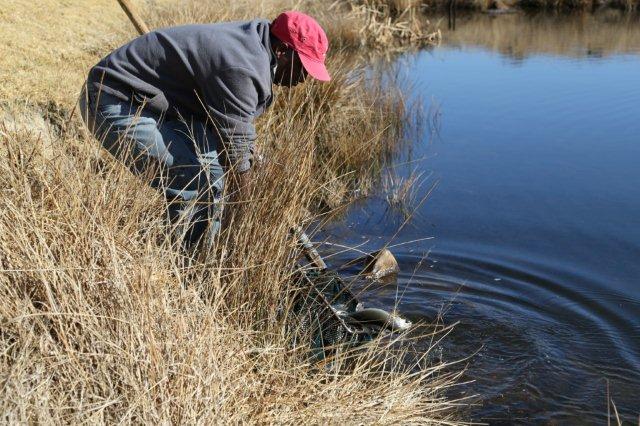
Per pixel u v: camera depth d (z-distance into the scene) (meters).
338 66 8.75
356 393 3.55
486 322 5.02
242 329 3.77
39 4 9.20
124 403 2.89
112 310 3.12
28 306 3.03
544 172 7.88
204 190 4.17
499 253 6.04
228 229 3.92
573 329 4.98
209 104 3.97
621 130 9.31
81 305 3.06
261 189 4.09
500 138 8.98
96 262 3.27
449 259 5.92
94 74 4.04
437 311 5.14
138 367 2.93
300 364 3.66
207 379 3.01
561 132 9.23
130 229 3.62
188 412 2.91
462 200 7.11
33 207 3.29
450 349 4.70
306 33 4.02
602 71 12.80
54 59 7.32
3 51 7.11
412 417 3.62
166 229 3.91
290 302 3.94
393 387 3.68
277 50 4.08
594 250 6.12
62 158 3.72
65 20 8.88
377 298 5.27
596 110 10.21
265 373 3.46
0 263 3.15
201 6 9.45
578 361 4.62
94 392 2.90
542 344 4.79
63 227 3.32
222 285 3.87
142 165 4.09
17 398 2.63
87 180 3.67
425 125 9.37
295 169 4.14
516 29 18.30
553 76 12.44
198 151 4.00
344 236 6.25
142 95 4.01
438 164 8.09
